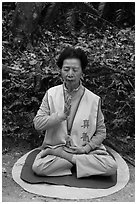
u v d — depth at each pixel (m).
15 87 5.05
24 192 3.75
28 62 5.41
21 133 4.92
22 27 6.09
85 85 5.12
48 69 5.10
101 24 7.45
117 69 5.18
